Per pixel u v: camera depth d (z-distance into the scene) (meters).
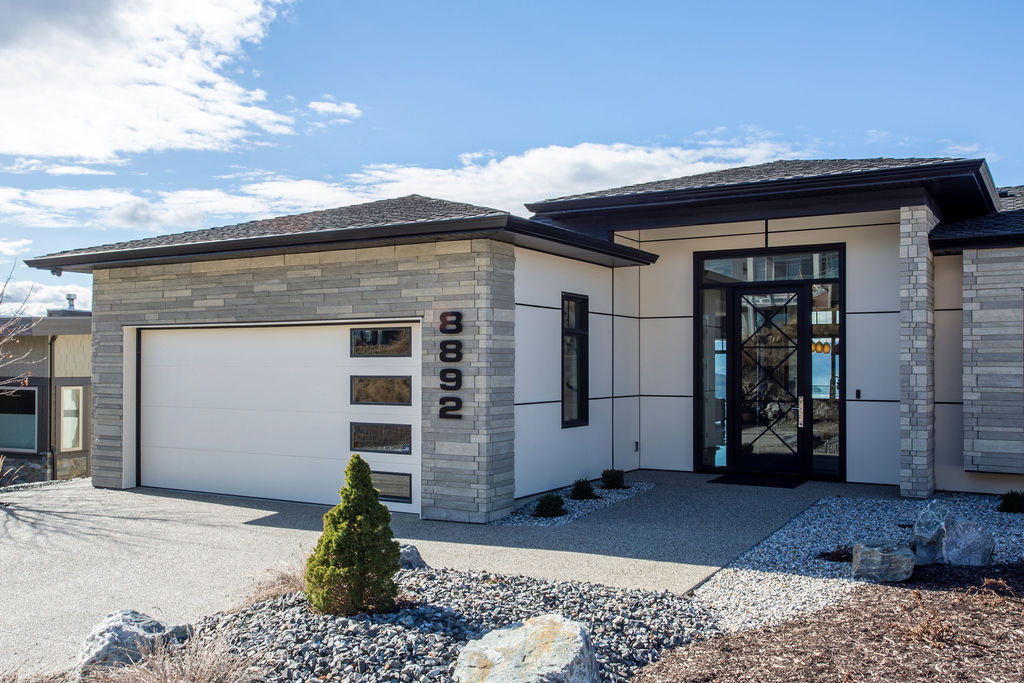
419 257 9.72
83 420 17.20
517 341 10.10
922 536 7.12
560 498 9.84
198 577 7.24
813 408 12.55
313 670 4.56
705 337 13.34
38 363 16.58
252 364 11.21
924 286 10.41
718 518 9.44
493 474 9.40
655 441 13.52
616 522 9.27
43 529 9.26
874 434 11.96
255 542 8.55
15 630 5.96
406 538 8.54
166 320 11.72
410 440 9.95
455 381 9.44
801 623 5.67
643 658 5.00
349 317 10.21
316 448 10.70
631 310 13.34
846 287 12.16
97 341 12.34
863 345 12.05
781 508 10.00
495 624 5.40
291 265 10.66
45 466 16.41
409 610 5.57
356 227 9.50
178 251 10.88
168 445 11.94
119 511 10.30
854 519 9.20
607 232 12.60
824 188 10.63
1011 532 8.33
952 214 12.26
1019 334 10.25
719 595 6.45
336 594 5.41
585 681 4.24
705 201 11.55
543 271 10.71
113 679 4.32
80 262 11.89
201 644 4.82
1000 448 10.34
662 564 7.38
